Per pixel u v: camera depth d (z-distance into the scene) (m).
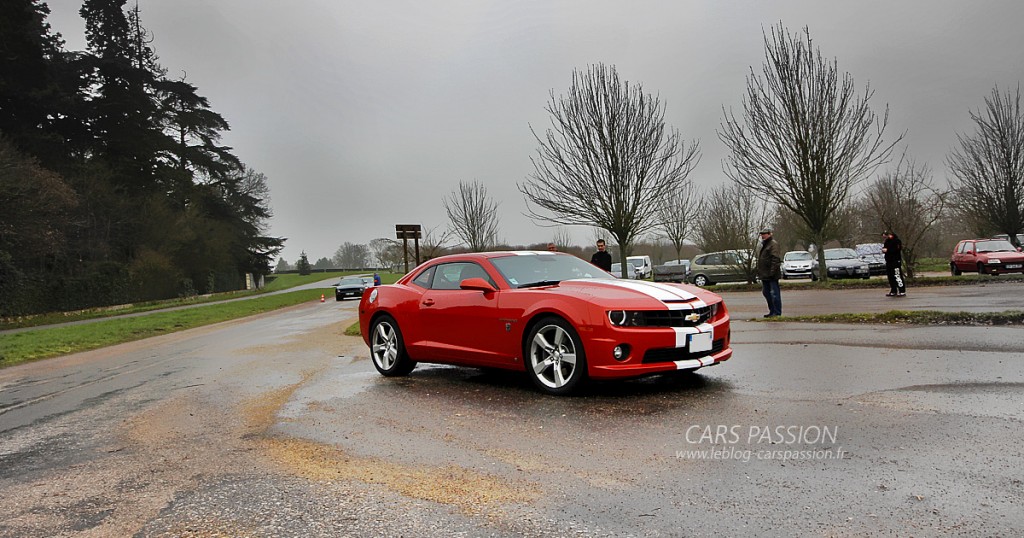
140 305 39.84
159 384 7.78
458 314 6.35
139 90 46.44
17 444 4.95
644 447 3.85
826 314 10.84
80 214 36.28
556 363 5.56
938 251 40.38
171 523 3.05
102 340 17.67
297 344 12.01
